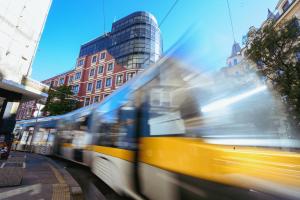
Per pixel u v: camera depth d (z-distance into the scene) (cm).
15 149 1825
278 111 268
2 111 1245
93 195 529
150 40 4284
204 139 255
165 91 347
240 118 259
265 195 172
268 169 188
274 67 1107
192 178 246
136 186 374
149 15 4631
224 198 201
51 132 1371
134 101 449
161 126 336
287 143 232
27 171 760
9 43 1325
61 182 596
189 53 330
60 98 3219
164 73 361
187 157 264
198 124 273
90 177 784
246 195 184
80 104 3844
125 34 4494
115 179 470
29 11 1510
